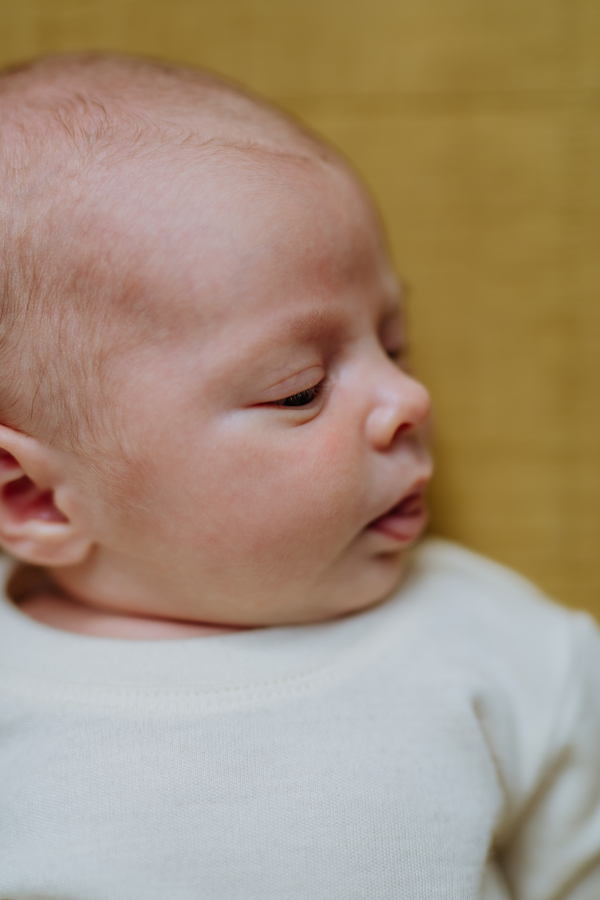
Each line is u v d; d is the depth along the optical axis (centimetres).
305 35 89
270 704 60
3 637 65
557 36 87
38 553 66
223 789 57
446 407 91
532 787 67
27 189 59
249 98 67
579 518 91
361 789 58
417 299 90
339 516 60
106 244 57
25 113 63
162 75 68
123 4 90
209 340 57
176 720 59
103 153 59
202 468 58
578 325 89
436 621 69
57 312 59
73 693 60
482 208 89
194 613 65
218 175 58
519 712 68
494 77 88
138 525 61
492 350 90
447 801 59
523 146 88
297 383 58
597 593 91
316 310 58
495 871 70
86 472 61
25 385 60
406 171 89
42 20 91
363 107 89
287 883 56
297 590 62
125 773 57
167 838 56
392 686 63
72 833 56
